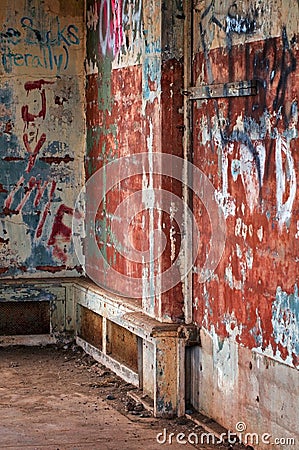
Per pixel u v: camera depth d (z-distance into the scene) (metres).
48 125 9.46
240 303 6.62
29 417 7.25
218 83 6.89
